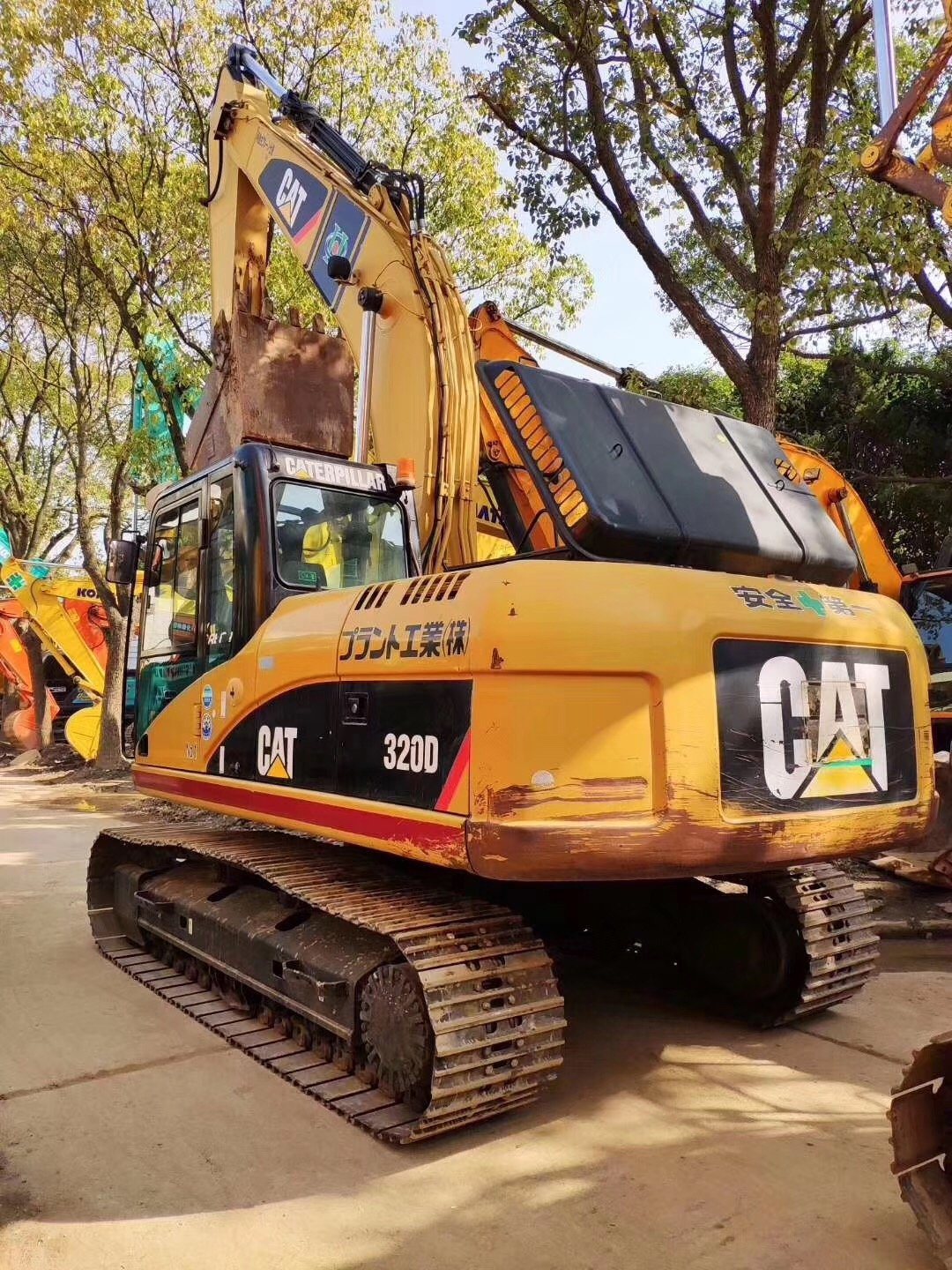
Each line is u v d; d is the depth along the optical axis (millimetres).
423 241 5773
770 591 3656
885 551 8992
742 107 9836
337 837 3816
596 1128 3588
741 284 9297
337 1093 3764
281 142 6832
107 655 16141
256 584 4570
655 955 5453
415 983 3512
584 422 4195
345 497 4980
